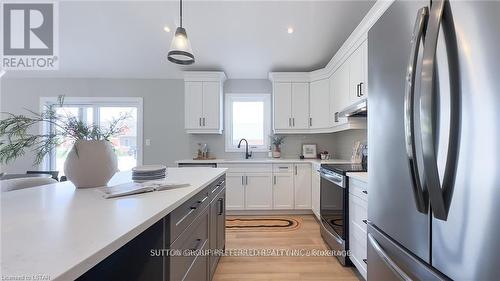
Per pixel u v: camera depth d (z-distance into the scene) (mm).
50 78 4176
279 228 3061
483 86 639
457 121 703
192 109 3891
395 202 1057
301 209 3645
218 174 1954
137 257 968
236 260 2219
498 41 611
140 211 873
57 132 1358
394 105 1060
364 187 1763
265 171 3641
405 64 978
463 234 699
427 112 770
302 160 3727
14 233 656
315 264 2148
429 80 764
